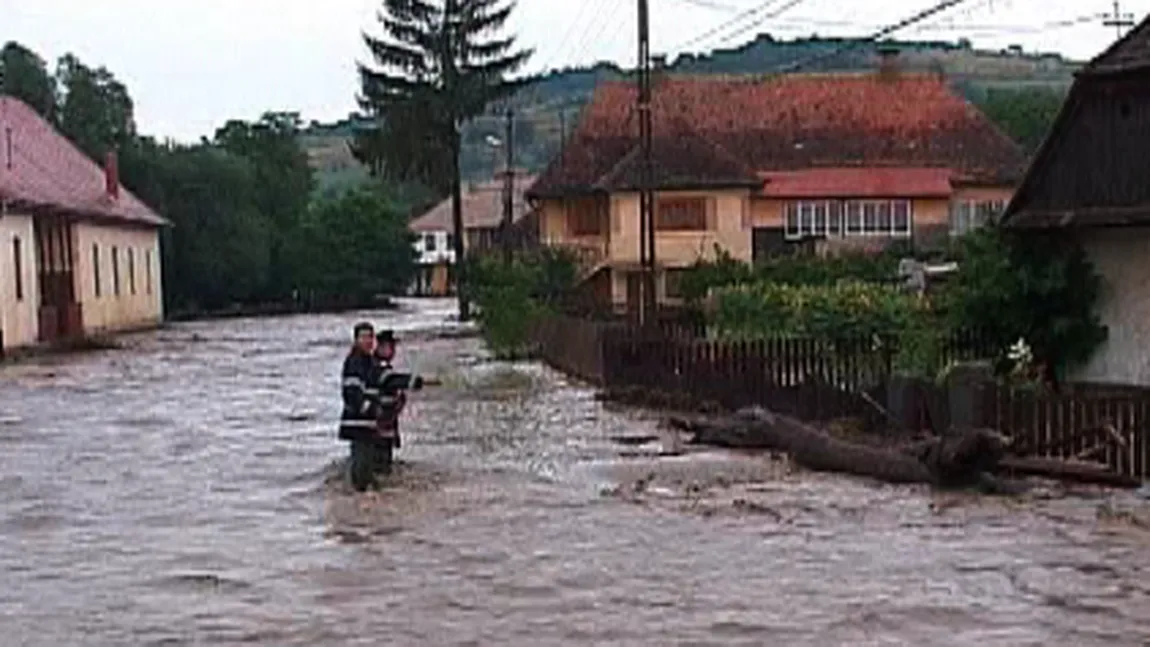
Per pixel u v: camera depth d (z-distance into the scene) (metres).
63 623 11.66
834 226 59.03
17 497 18.14
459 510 16.41
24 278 51.62
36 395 32.97
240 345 53.78
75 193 62.50
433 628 11.20
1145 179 22.83
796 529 14.95
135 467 20.70
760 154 60.88
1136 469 16.94
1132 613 11.30
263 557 14.09
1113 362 23.59
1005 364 23.61
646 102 38.34
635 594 12.19
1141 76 22.80
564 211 60.47
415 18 67.69
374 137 68.50
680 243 57.41
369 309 91.94
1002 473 17.67
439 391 31.28
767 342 24.33
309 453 21.80
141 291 71.75
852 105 62.81
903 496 16.86
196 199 86.56
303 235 94.50
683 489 17.59
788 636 10.77
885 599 11.84
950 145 61.50
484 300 47.31
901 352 23.92
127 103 91.31
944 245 53.78
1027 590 12.09
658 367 28.02
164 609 12.05
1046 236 24.09
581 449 21.45
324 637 11.02
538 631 11.05
